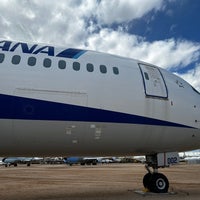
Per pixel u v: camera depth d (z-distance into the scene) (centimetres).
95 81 1174
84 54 1231
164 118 1278
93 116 1141
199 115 1362
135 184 1994
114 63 1270
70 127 1115
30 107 1065
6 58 1099
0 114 1037
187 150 1402
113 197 1320
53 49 1192
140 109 1230
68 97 1114
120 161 9825
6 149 1111
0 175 3041
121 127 1191
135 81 1259
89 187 1806
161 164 1340
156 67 1412
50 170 4194
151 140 1270
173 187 1752
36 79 1090
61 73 1131
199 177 2641
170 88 1344
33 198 1327
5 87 1053
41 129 1084
